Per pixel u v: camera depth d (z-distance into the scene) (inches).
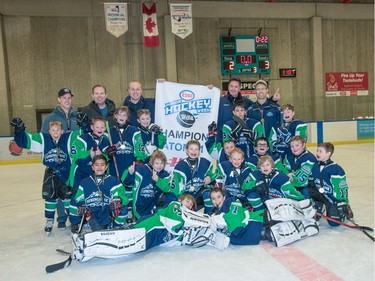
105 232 126.8
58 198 170.2
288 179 152.4
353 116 592.7
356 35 624.7
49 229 162.4
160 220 137.6
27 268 126.0
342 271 113.8
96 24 543.8
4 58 509.7
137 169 156.9
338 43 621.9
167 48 555.5
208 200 160.4
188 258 128.8
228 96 198.7
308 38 613.0
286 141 185.3
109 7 438.0
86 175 161.2
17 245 150.6
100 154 151.3
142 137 173.3
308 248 133.7
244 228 139.3
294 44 609.6
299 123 183.8
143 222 135.0
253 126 185.3
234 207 142.3
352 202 198.7
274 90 607.5
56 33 533.0
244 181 157.2
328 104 581.9
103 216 148.0
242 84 589.0
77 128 179.3
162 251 136.7
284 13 594.6
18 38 521.0
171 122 195.0
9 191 268.1
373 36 626.8
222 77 589.0
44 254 139.3
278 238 135.6
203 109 195.5
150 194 158.4
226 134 182.7
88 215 143.6
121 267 123.3
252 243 138.6
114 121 175.2
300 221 145.7
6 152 438.9
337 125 524.7
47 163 161.5
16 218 193.3
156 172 157.2
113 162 168.2
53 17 530.6
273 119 190.1
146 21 465.7
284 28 605.3
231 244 140.3
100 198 146.0
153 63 563.5
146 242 132.8
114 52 552.7
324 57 619.2
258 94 190.5
